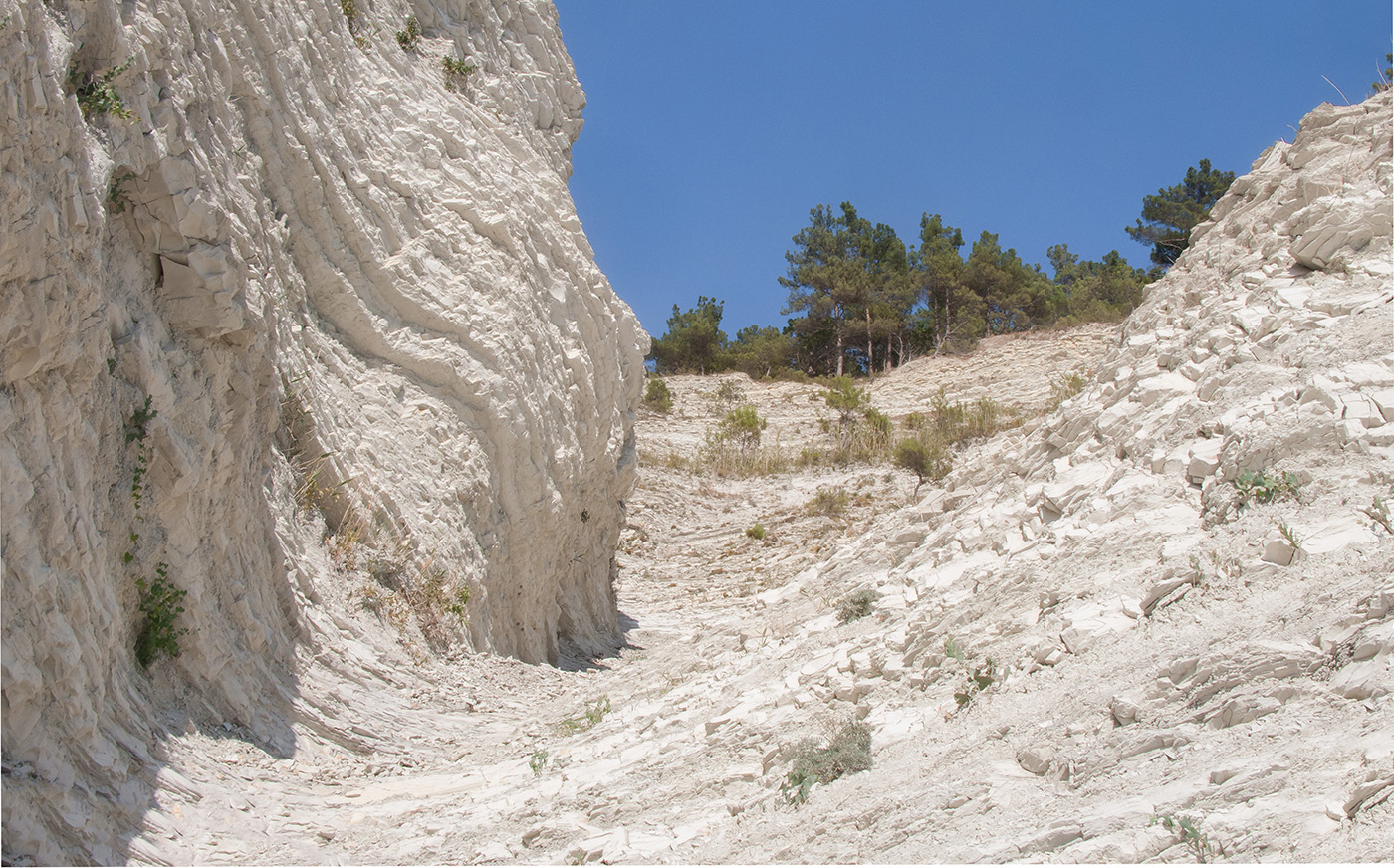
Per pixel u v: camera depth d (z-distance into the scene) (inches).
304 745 314.5
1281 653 194.4
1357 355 293.6
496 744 353.7
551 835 248.4
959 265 2167.8
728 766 265.9
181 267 299.3
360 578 397.4
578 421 586.2
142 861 224.5
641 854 229.0
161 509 283.6
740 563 962.1
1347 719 173.6
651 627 750.5
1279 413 281.6
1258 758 173.2
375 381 450.0
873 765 232.4
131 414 275.7
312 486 387.9
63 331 237.6
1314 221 367.6
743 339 2709.2
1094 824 171.8
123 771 238.4
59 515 235.1
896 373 1863.9
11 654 214.4
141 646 276.4
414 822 271.6
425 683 389.1
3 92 214.7
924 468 1070.4
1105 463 345.7
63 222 237.3
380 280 458.0
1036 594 282.0
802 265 2260.1
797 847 207.3
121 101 277.7
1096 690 219.3
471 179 534.6
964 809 196.2
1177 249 1974.7
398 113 508.4
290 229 419.8
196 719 287.6
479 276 505.0
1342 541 228.5
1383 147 374.9
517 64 651.5
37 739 219.0
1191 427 317.7
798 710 284.7
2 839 200.4
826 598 425.7
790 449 1363.2
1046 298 2128.4
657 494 1161.4
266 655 327.0
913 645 289.3
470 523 475.2
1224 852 155.0
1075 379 1211.2
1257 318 347.9
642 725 329.7
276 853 245.1
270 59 404.8
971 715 237.3
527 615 525.7
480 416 487.8
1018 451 448.8
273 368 350.6
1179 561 254.7
